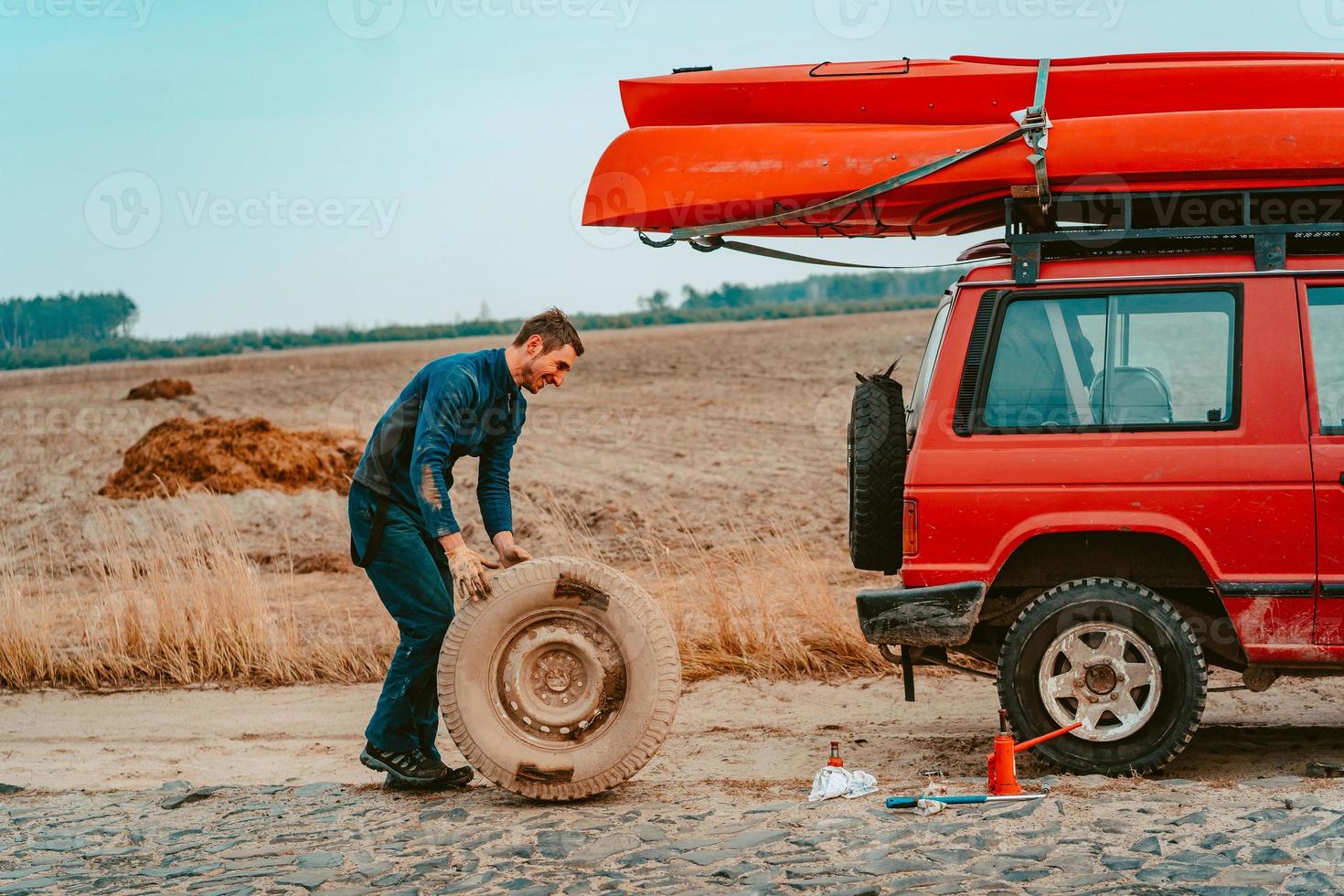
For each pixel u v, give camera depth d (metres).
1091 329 5.51
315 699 8.64
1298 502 5.23
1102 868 3.99
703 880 4.09
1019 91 5.96
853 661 8.56
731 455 20.69
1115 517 5.34
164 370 62.62
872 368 33.22
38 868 4.59
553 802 5.20
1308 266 5.43
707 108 6.23
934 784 5.21
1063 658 5.38
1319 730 6.46
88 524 16.88
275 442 18.84
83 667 9.40
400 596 5.41
